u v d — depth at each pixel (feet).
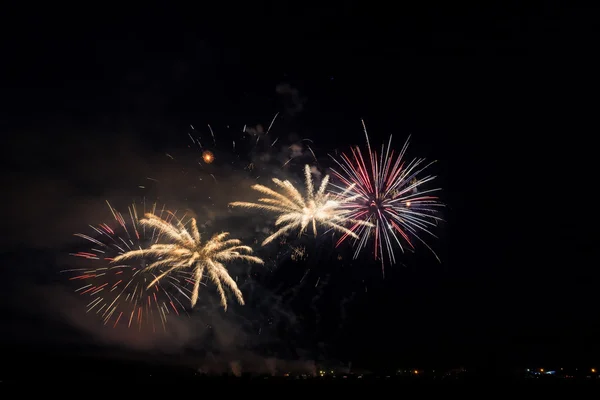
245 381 58.59
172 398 53.31
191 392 54.90
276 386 57.88
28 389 53.06
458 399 56.65
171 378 58.44
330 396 55.98
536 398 58.03
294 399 54.70
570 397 57.67
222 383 57.47
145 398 53.11
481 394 58.49
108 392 53.42
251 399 54.29
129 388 55.11
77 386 54.24
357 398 56.03
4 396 51.16
